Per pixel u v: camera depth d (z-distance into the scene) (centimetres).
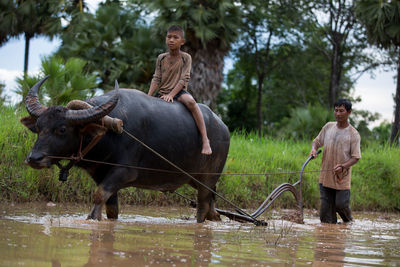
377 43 3184
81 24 3775
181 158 1039
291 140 2489
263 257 609
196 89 3155
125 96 984
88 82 1734
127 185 998
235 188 1686
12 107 1641
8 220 838
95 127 867
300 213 1238
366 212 1878
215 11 3077
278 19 4984
